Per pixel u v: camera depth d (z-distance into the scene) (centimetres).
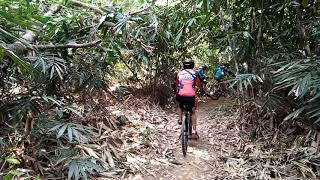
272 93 418
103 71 461
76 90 429
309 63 291
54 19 361
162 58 628
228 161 399
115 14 396
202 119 582
